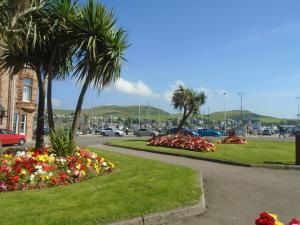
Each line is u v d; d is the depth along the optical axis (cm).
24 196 815
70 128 1338
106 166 1218
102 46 1372
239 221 775
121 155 1722
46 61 1466
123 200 798
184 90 3441
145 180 1030
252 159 1758
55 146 1187
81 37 1353
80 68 1384
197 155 1942
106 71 1366
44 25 1368
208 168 1535
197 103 3453
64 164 1062
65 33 1393
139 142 3142
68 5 1374
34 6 1267
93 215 689
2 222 633
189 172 1228
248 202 942
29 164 986
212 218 793
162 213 740
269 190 1090
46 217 667
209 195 1013
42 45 1410
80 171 1051
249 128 9106
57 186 945
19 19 1204
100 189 899
